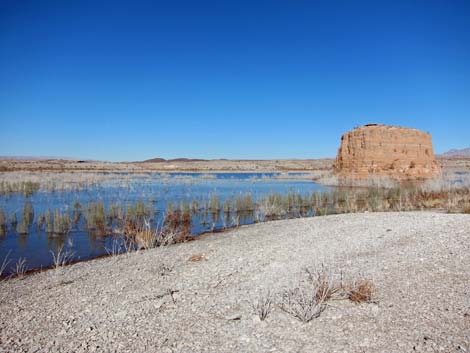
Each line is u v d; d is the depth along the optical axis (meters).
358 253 9.96
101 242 14.10
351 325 5.63
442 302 6.21
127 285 8.33
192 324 6.02
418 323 5.53
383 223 13.99
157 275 9.02
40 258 11.89
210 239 13.92
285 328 5.67
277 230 14.54
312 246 11.17
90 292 7.94
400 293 6.79
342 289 7.04
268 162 151.38
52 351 5.28
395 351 4.79
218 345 5.25
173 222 17.58
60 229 15.91
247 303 6.81
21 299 7.72
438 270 7.87
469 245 9.49
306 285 7.52
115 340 5.55
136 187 37.28
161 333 5.73
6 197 27.66
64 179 43.41
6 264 11.14
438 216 14.64
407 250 9.72
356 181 38.78
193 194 30.88
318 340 5.23
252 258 10.20
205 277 8.67
